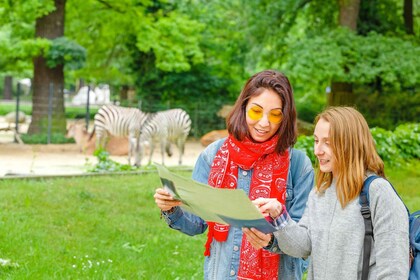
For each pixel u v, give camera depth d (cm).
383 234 291
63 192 985
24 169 1442
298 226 309
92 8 2359
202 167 353
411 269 298
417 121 2562
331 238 301
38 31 2183
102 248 718
